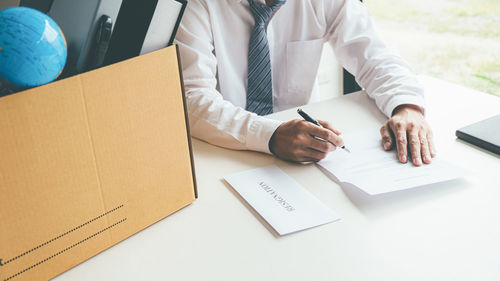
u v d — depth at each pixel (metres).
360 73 1.17
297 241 0.58
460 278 0.50
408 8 2.02
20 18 0.41
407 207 0.64
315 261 0.54
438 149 0.81
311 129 0.78
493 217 0.61
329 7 1.28
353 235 0.58
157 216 0.62
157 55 0.55
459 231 0.58
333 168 0.76
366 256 0.54
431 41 1.99
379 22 2.13
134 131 0.55
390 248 0.56
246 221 0.63
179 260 0.55
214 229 0.61
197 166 0.79
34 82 0.44
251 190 0.70
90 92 0.49
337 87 2.29
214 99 0.95
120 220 0.57
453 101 1.02
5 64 0.41
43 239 0.49
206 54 1.11
